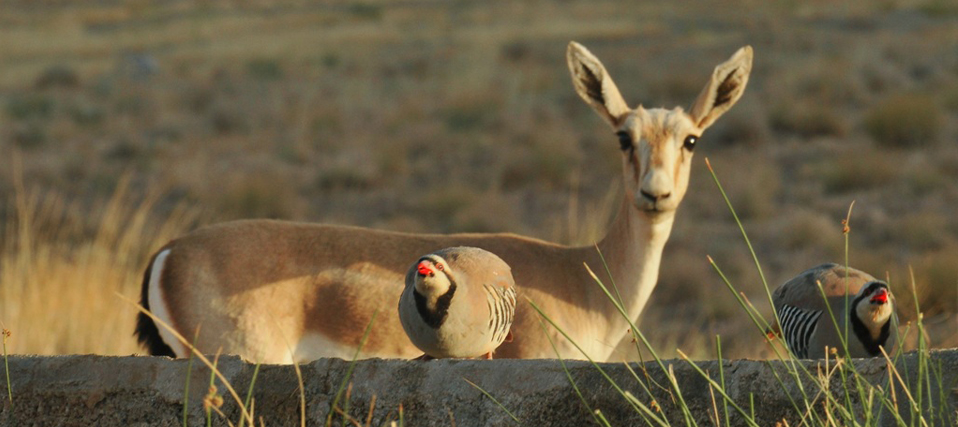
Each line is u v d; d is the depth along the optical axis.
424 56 156.38
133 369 13.63
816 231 63.59
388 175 88.19
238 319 21.05
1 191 80.06
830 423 11.85
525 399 12.84
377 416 13.07
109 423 13.57
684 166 22.05
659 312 52.09
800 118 92.44
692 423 12.02
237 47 179.25
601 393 12.70
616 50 150.75
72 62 168.88
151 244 47.31
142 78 148.88
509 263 22.03
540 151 85.62
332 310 21.31
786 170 81.94
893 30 148.50
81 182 86.31
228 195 78.06
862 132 92.25
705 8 193.00
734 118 92.50
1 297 36.66
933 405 12.05
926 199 71.69
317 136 105.12
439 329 14.55
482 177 85.31
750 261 60.53
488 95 113.75
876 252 59.56
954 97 99.31
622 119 22.59
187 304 21.16
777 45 143.12
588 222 48.81
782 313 16.50
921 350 12.07
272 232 21.84
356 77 143.50
